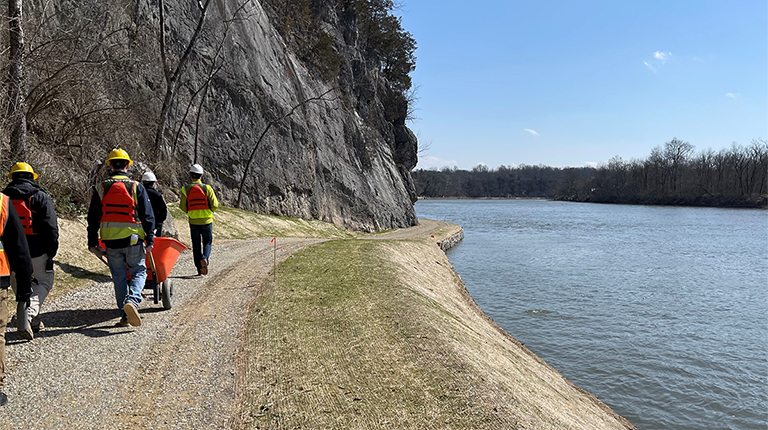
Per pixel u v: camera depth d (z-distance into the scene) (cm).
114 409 407
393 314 775
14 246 400
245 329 652
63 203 1150
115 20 1966
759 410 1012
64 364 479
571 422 607
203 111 2634
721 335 1516
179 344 573
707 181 13138
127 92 2048
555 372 1039
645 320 1669
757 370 1226
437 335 692
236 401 448
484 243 4069
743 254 3534
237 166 2778
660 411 1002
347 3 5284
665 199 13738
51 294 732
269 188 2981
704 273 2683
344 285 951
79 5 1752
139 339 571
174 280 923
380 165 4728
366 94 5303
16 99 1053
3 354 388
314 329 677
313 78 3953
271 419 425
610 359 1278
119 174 597
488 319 1384
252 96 2980
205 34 2741
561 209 12019
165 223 1364
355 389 505
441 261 2162
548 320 1628
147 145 2083
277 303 793
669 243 4234
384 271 1126
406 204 4950
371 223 4034
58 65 1306
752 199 11900
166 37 2469
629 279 2447
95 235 586
